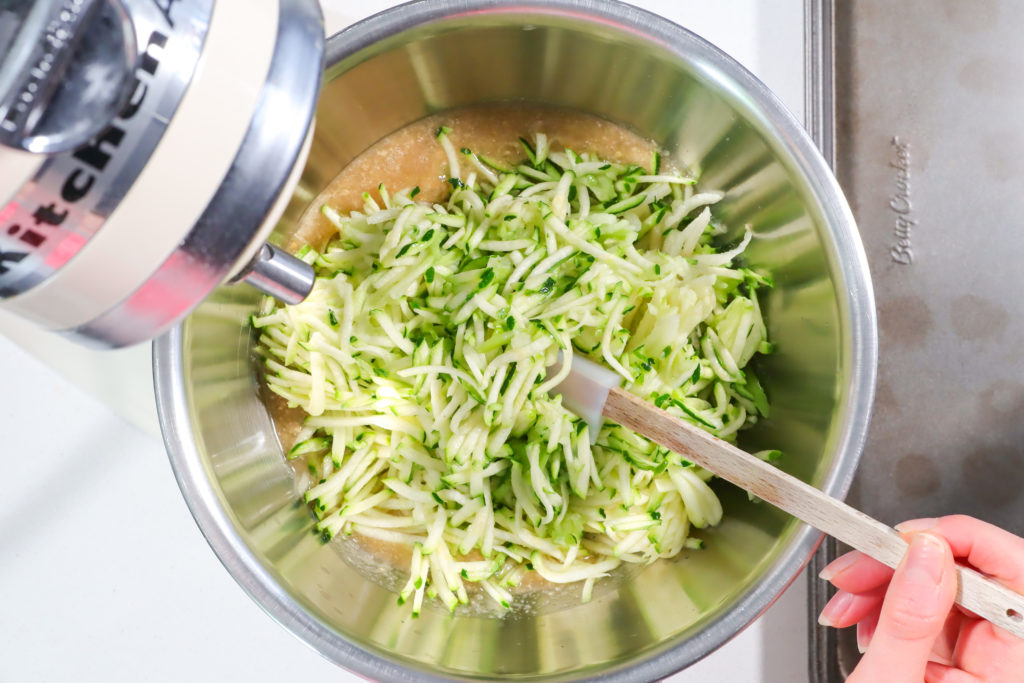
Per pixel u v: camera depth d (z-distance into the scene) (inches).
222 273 9.3
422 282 14.7
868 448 15.2
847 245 12.7
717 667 15.5
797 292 14.0
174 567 15.7
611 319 14.1
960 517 13.3
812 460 13.3
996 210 15.3
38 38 8.2
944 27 15.7
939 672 13.1
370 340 14.6
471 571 14.6
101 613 15.5
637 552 15.0
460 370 14.3
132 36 8.4
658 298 14.5
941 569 11.7
